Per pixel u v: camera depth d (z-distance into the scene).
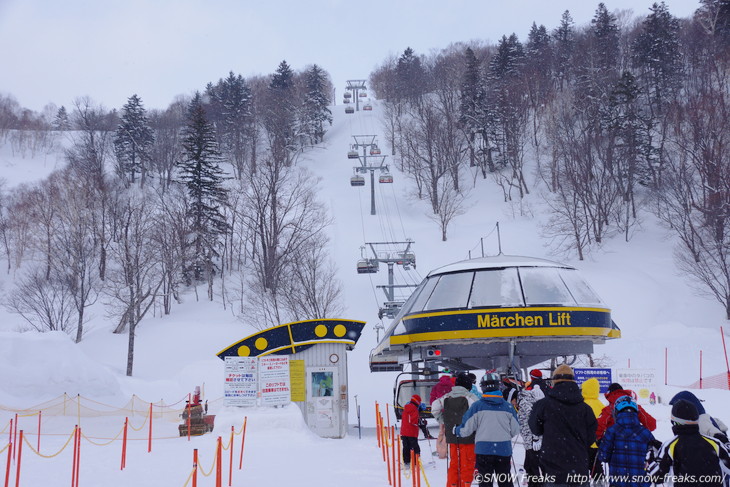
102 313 65.75
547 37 151.62
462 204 91.50
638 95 99.25
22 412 26.38
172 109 159.75
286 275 59.59
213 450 18.11
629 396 7.80
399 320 20.67
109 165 124.31
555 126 92.94
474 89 109.69
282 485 11.76
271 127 131.12
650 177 82.81
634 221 75.69
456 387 9.83
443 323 18.45
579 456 7.29
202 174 77.81
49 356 31.22
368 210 91.56
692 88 106.69
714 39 110.62
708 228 63.12
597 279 61.28
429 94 152.38
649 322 52.56
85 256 61.16
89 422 26.47
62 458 16.22
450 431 9.51
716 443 6.58
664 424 21.20
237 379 22.05
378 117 153.50
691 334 45.69
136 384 39.50
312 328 23.47
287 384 22.22
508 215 84.44
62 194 83.62
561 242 72.31
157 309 67.75
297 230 72.00
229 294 70.38
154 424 27.64
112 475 13.11
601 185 76.88
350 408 34.78
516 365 19.22
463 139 111.31
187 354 53.91
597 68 110.50
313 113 139.75
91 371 32.44
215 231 74.94
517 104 108.94
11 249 86.38
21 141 156.88
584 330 18.03
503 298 18.16
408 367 26.41
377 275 67.75
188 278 74.25
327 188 104.44
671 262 64.31
